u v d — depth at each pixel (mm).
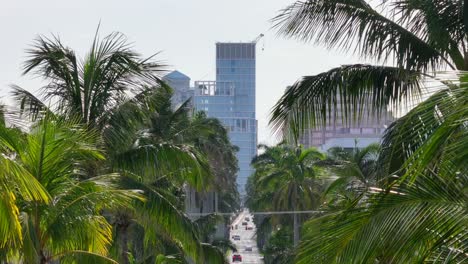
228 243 79375
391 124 19109
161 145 32281
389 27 21594
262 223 106875
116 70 31906
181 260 47281
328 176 62469
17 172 16547
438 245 13594
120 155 31812
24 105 30672
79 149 23891
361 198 14789
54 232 23219
